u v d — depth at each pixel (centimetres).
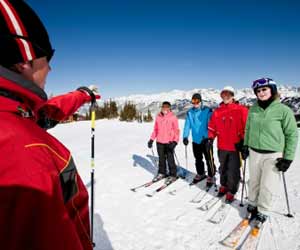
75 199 80
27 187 54
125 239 330
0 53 64
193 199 467
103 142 1168
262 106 355
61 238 60
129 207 431
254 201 385
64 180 74
